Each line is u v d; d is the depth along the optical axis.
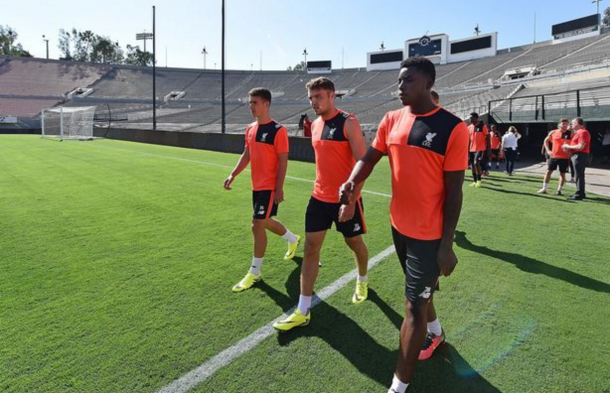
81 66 58.97
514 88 28.19
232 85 60.84
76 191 8.15
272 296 3.42
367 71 56.97
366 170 2.37
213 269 4.04
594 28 38.56
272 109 48.97
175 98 56.00
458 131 2.02
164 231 5.39
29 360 2.49
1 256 4.36
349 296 3.43
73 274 3.87
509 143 11.59
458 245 4.82
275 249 4.70
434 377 2.39
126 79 59.06
